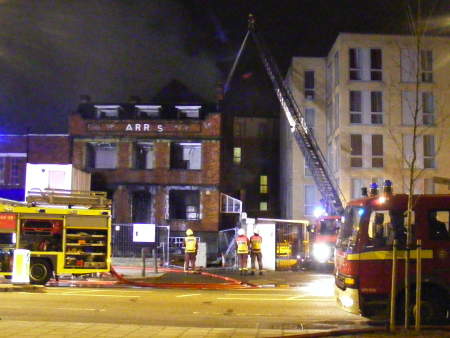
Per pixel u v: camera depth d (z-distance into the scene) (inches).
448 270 450.0
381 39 1670.8
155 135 1581.0
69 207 816.9
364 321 482.0
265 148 2124.8
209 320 482.3
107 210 815.7
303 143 1539.1
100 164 1596.9
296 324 463.5
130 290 730.8
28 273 719.1
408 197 446.9
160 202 1563.7
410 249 428.1
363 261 452.8
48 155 1568.7
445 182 703.1
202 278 890.7
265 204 2094.0
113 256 1231.5
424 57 1662.2
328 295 685.3
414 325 440.5
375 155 1638.8
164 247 1247.5
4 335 370.9
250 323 469.4
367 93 1653.5
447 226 458.0
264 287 808.3
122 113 1631.4
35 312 501.7
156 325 446.0
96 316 488.4
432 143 1636.3
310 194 1817.2
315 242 1121.4
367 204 461.1
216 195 1557.6
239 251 968.9
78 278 894.4
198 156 1594.5
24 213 774.5
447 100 1643.7
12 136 1572.3
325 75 1877.5
